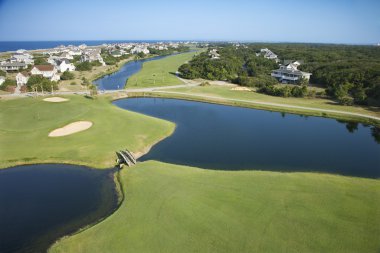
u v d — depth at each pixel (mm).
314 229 29141
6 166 46281
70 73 130625
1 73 124062
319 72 129000
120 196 37625
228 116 78750
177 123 71062
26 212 34500
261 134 64375
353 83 107375
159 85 118438
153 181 39812
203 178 40500
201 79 136875
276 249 26516
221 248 26688
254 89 115688
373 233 28625
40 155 49406
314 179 40344
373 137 63781
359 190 37156
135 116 71875
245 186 37844
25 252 28172
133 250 26906
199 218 31016
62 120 66312
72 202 36500
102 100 89750
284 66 148875
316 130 68125
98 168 45844
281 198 34750
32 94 94062
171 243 27547
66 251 27422
